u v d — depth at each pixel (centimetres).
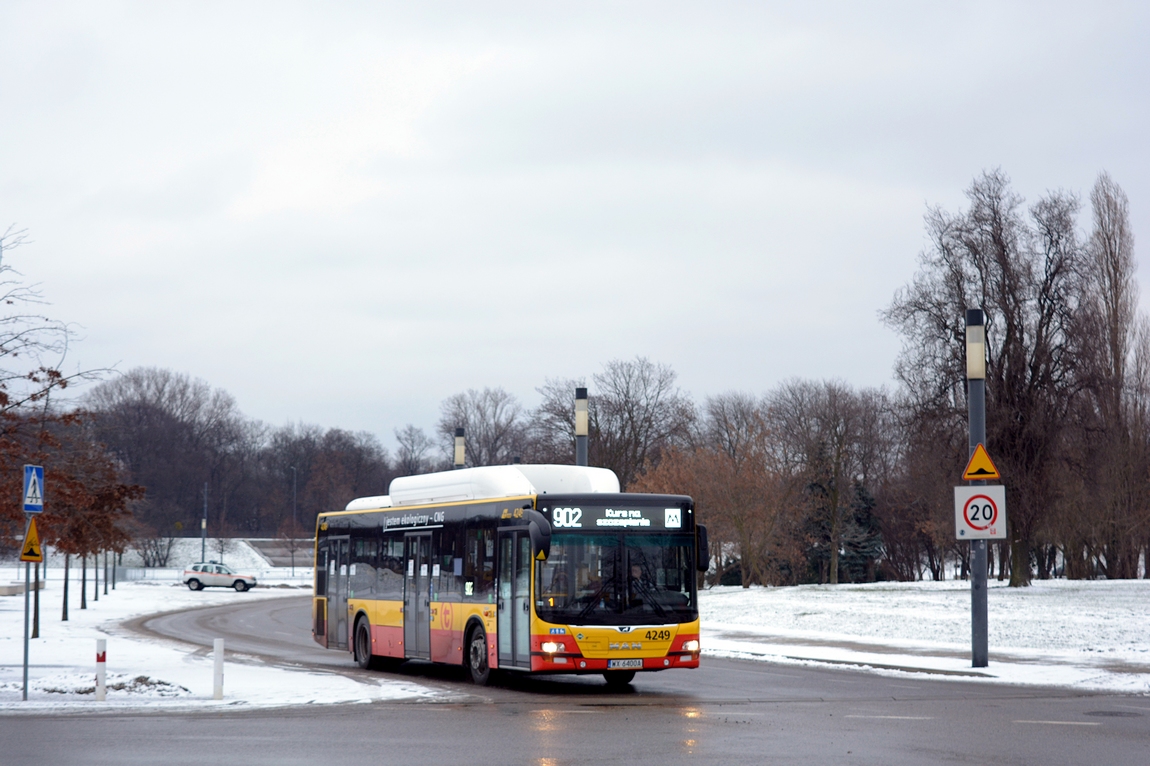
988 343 5388
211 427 15012
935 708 1683
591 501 1933
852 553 9281
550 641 1867
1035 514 5275
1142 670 2245
